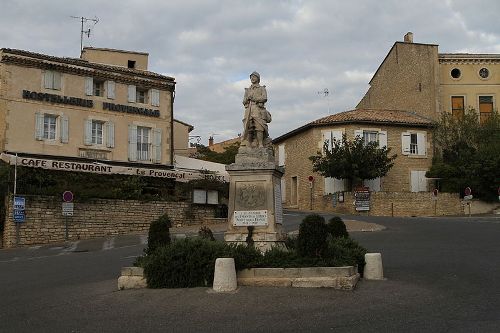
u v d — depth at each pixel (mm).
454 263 13852
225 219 32062
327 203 40281
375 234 22281
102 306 9508
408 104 47719
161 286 10602
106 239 26281
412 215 37281
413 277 11773
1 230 26156
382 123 41875
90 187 28734
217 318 8297
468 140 42250
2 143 29469
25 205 25750
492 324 7578
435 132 43188
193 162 37219
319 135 42406
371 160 37906
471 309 8617
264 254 10992
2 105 29625
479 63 47969
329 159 38531
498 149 38594
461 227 24016
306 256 10484
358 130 41562
